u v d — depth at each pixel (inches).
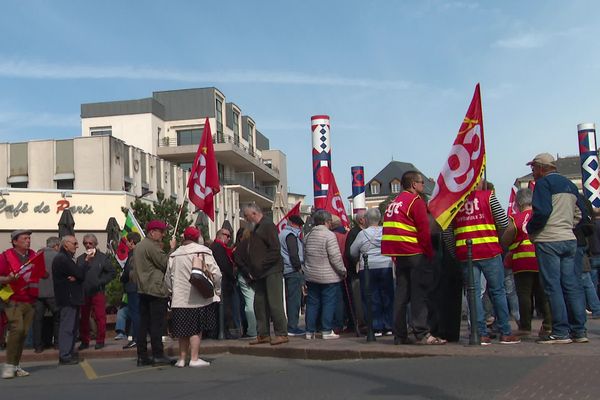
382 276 423.8
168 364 379.9
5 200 1485.0
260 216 402.9
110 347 482.6
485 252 334.6
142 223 804.6
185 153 2235.5
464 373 264.4
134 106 2239.2
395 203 351.6
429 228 342.0
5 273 362.9
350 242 445.1
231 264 470.9
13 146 1711.4
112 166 1675.7
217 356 403.5
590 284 494.3
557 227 316.2
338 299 471.8
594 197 981.8
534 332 399.5
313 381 281.1
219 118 2405.3
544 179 319.0
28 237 379.9
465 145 338.0
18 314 367.6
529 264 353.4
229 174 2438.5
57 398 285.6
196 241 369.7
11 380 356.5
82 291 423.8
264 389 271.6
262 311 403.2
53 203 1536.7
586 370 251.3
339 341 396.5
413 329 349.4
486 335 346.9
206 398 261.1
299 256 451.8
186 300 359.3
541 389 226.1
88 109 2252.7
